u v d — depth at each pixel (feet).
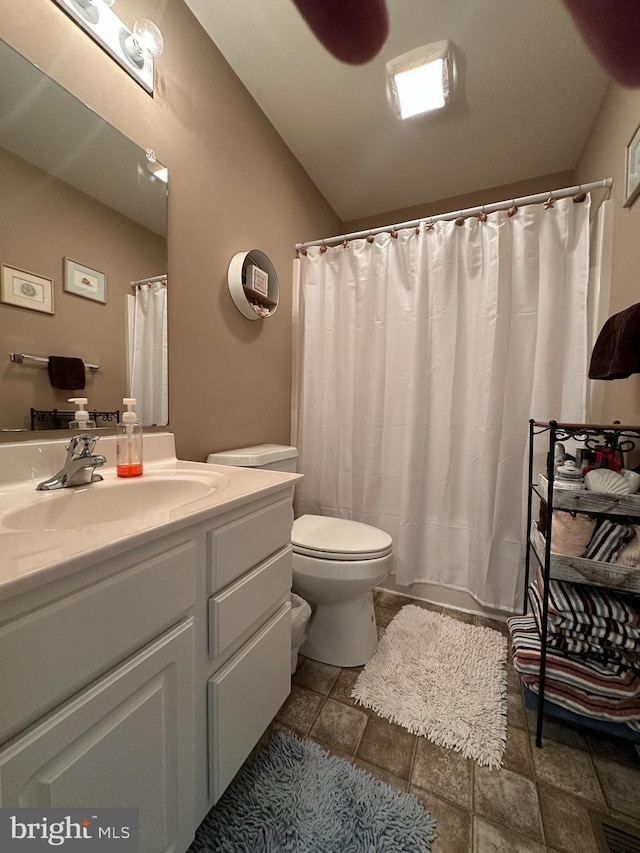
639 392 3.57
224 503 2.25
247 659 2.56
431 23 3.92
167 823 1.95
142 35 3.19
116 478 2.96
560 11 3.73
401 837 2.42
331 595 4.01
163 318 3.73
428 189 7.00
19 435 2.61
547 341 4.64
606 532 3.10
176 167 3.80
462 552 5.37
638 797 2.74
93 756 1.54
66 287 2.86
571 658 3.28
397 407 5.67
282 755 2.99
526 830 2.49
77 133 2.89
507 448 4.91
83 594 1.49
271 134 5.41
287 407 6.23
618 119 4.24
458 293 5.23
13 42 2.50
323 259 6.15
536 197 4.66
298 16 3.92
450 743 3.15
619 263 4.12
